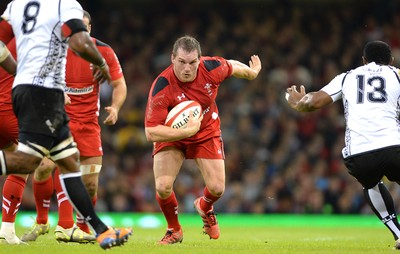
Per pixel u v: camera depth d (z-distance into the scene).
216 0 100.94
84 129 29.16
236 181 70.62
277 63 88.81
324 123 78.44
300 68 87.81
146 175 71.12
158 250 24.20
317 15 96.88
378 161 26.34
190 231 41.66
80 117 29.11
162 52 93.00
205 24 96.88
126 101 83.25
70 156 22.17
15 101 22.05
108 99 81.06
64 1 22.31
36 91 21.78
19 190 27.52
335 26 94.75
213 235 31.55
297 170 71.50
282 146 75.88
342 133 77.56
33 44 22.09
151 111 28.11
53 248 24.36
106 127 80.12
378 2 95.81
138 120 81.31
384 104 26.78
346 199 67.62
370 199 27.44
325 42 92.25
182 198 67.88
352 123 26.95
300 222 57.81
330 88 27.66
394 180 27.41
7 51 23.59
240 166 73.62
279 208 68.19
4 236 27.33
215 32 94.69
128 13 98.38
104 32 95.56
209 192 29.62
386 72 27.31
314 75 87.44
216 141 29.78
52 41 22.16
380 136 26.41
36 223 29.83
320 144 75.38
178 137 27.48
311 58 89.19
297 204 68.38
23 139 21.66
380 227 51.81
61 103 22.22
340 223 57.03
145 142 78.75
